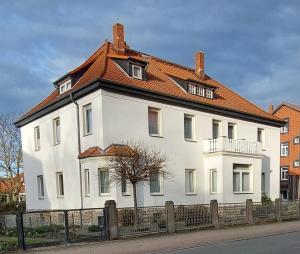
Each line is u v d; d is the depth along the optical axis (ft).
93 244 41.68
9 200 124.98
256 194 83.71
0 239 40.14
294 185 159.53
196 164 79.25
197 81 82.84
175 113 76.07
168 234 49.78
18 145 137.08
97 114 65.26
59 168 75.82
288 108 165.27
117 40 81.25
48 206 79.77
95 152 63.77
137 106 69.51
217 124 85.92
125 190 65.26
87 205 66.85
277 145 101.40
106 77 65.77
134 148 59.00
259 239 46.01
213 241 44.01
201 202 79.30
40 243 39.70
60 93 79.20
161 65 90.58
